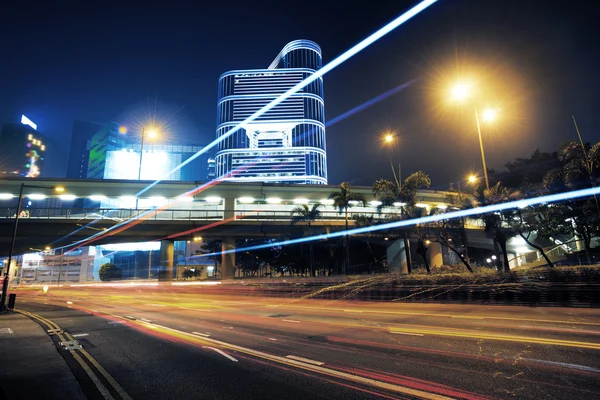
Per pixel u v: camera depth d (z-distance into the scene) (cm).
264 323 1371
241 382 609
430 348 799
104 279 11838
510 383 544
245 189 5259
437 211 3538
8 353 870
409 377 594
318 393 537
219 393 559
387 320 1323
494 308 1636
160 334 1180
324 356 769
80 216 4347
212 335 1120
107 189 4900
